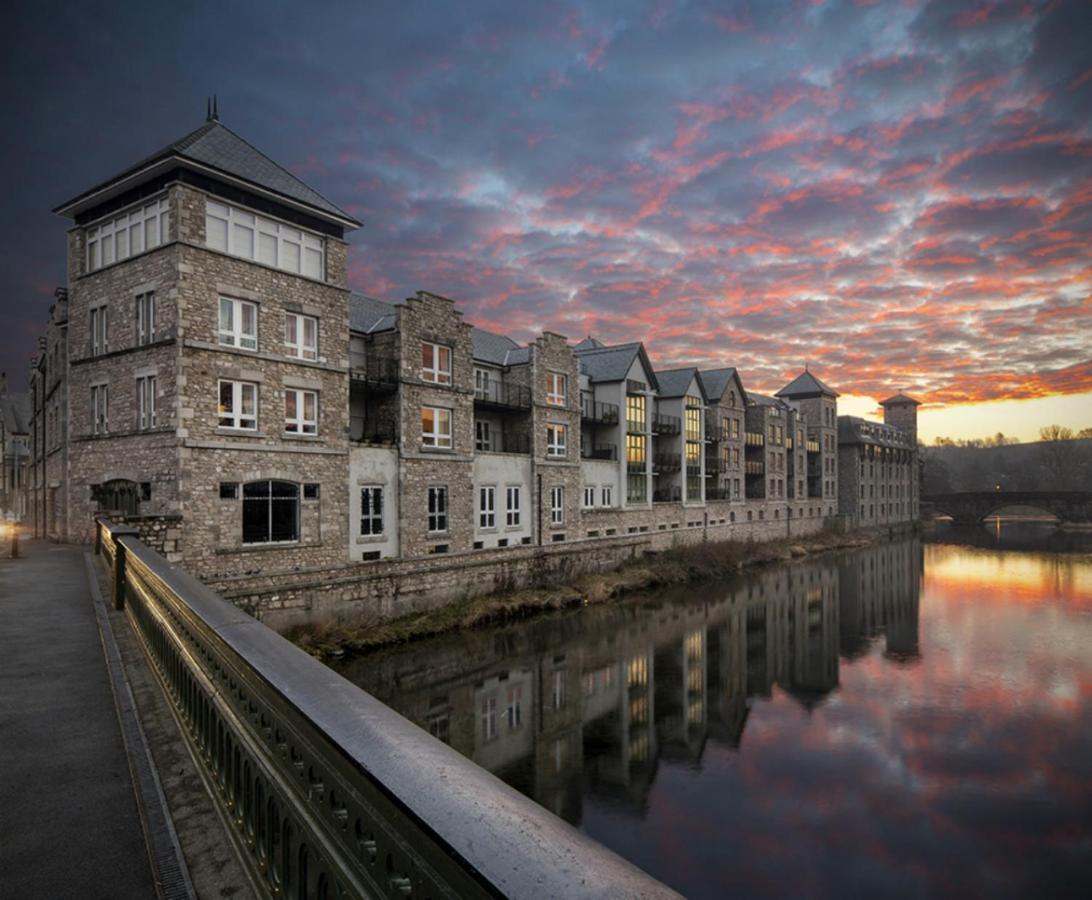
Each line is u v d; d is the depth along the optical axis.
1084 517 95.19
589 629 29.09
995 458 193.38
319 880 2.37
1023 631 32.31
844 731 19.69
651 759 17.41
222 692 3.93
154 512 19.91
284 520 22.03
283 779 2.76
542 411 34.62
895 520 89.94
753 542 56.28
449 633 25.94
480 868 1.28
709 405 55.31
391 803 1.77
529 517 33.66
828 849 13.59
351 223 23.84
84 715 5.73
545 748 17.62
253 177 21.38
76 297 23.03
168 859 3.43
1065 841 13.96
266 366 21.47
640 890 1.15
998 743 18.92
